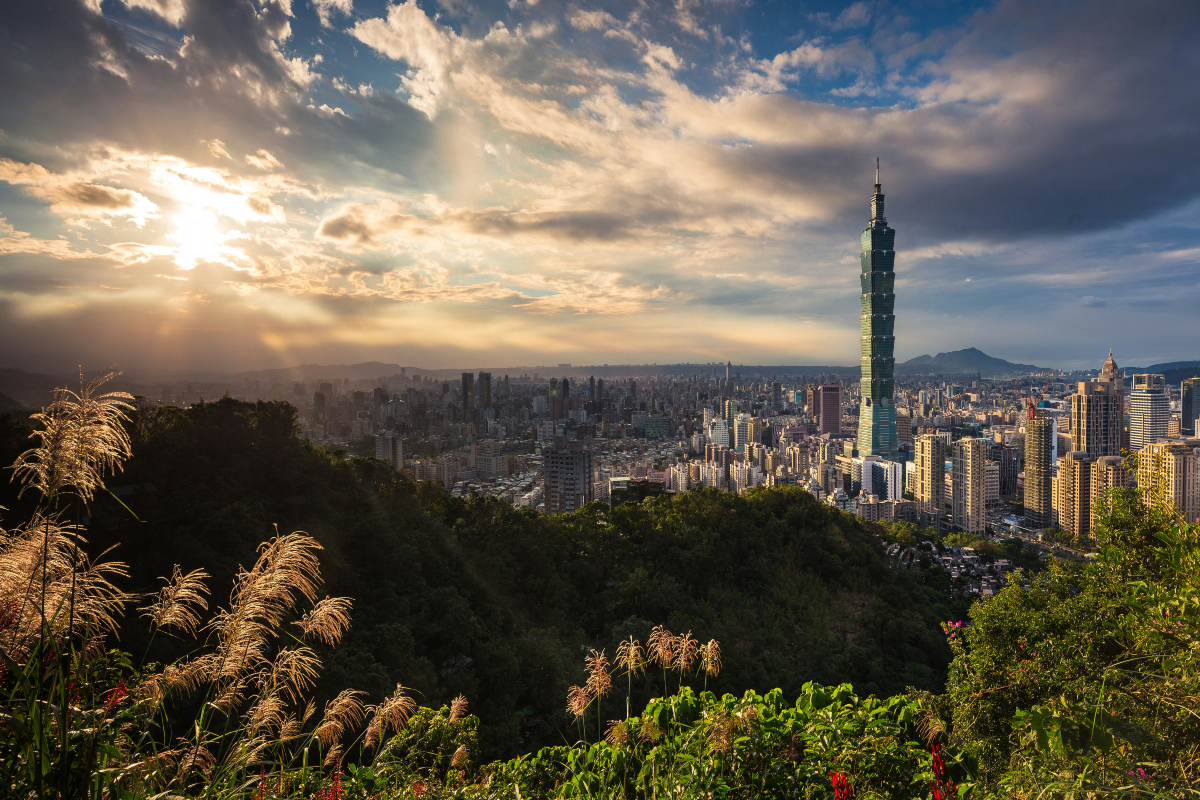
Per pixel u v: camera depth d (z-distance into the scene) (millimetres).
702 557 42469
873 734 5164
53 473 3307
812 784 4648
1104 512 11586
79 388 3432
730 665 33688
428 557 33031
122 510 24156
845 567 49406
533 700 28734
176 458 28281
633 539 45531
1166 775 4141
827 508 57156
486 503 43812
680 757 5109
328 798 4676
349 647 22188
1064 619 11281
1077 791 4129
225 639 3965
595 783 5711
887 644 41406
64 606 3363
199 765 3828
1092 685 5258
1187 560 5945
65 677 3363
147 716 3748
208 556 23219
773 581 45188
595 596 38344
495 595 33375
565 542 41250
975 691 11148
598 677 6094
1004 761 9820
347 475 37625
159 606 3975
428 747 8773
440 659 27969
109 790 3252
